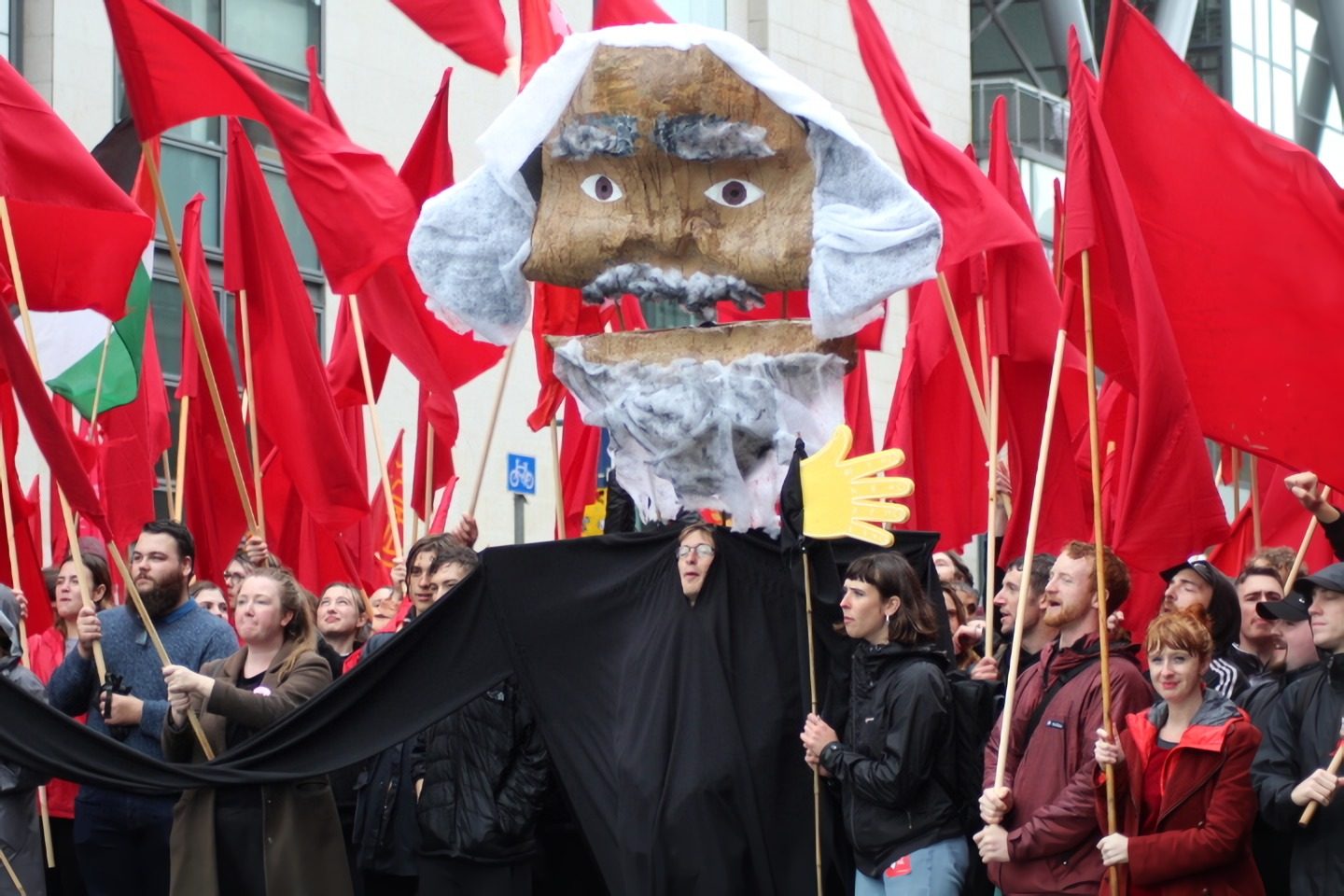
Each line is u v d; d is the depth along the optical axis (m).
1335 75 45.59
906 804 11.62
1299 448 12.75
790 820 12.36
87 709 13.88
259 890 12.77
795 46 33.06
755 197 12.74
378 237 15.71
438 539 14.12
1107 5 47.31
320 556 18.52
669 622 12.56
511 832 12.91
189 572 14.04
